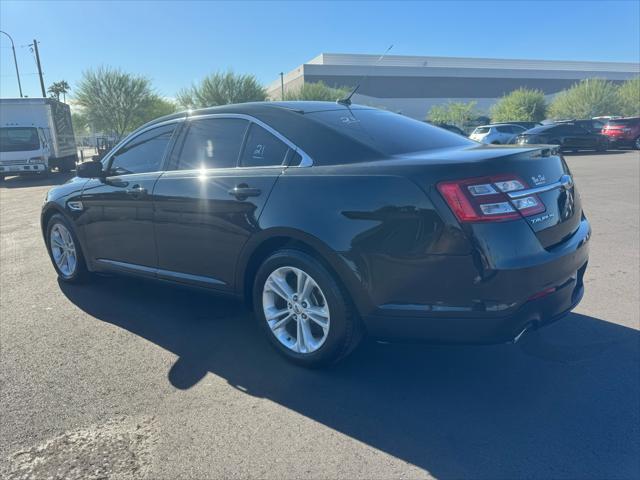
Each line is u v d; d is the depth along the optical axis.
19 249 7.08
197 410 2.94
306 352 3.32
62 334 4.02
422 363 3.44
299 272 3.25
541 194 2.93
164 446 2.62
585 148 23.02
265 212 3.30
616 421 2.74
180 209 3.84
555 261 2.85
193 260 3.86
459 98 80.69
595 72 86.00
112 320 4.29
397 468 2.43
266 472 2.42
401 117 4.04
